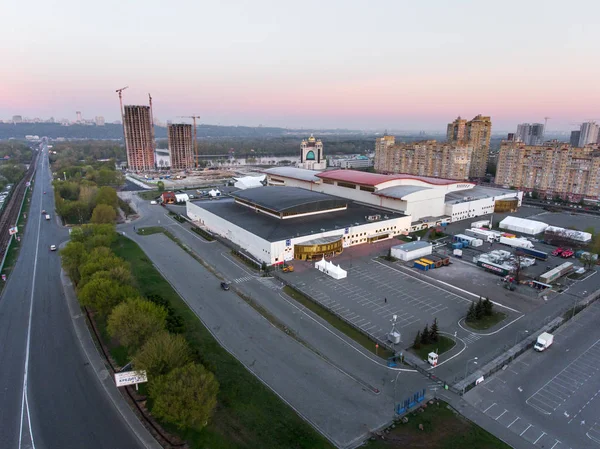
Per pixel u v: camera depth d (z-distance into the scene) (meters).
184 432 47.22
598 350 66.25
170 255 114.12
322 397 53.94
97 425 48.69
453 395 54.78
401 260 108.75
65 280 95.31
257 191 152.88
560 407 52.50
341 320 75.44
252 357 63.16
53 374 58.72
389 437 46.69
